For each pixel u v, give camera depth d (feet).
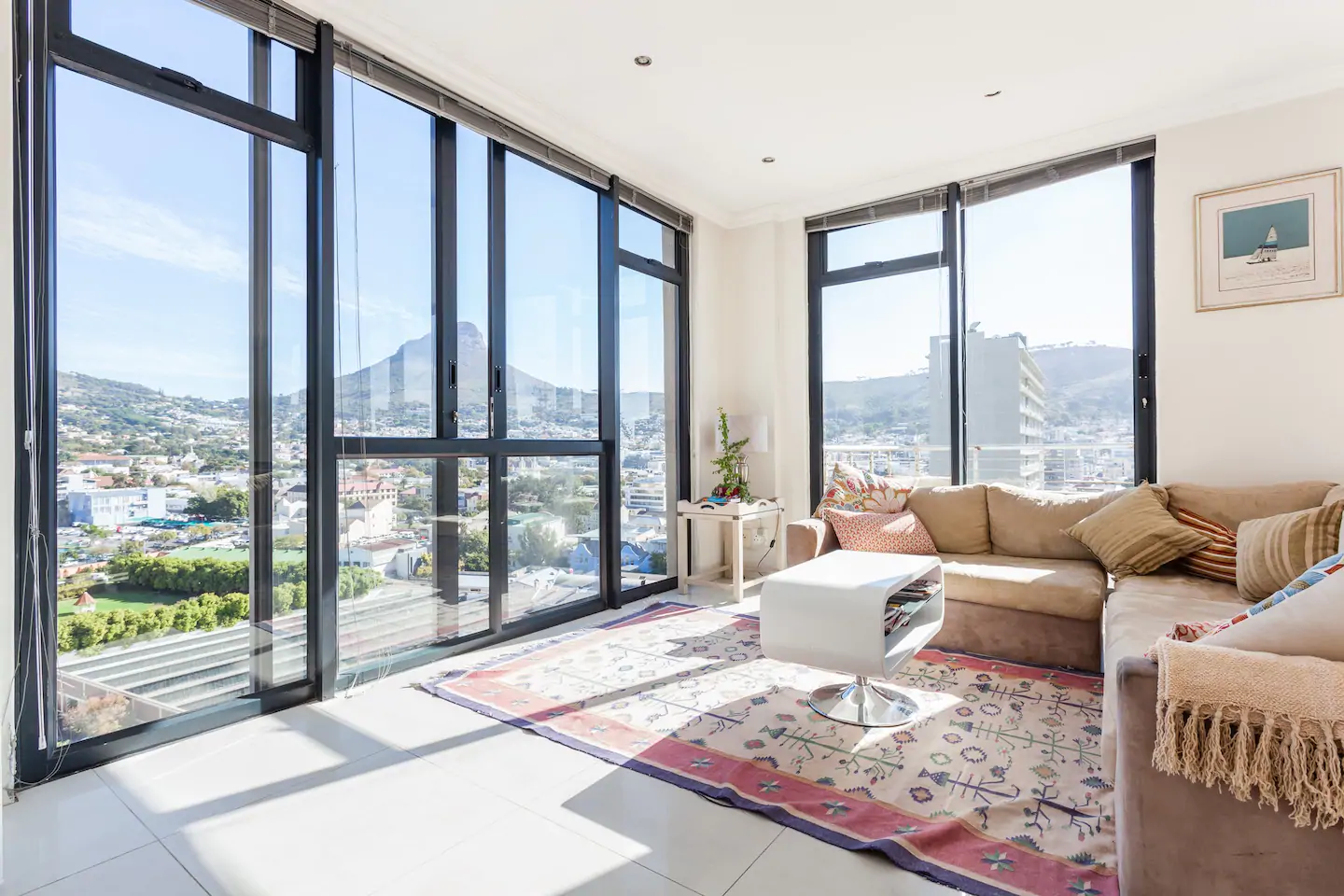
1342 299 10.08
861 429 15.11
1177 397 11.25
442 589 10.30
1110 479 12.31
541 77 10.28
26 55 6.29
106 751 6.79
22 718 6.30
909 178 13.97
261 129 8.10
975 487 12.45
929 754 6.81
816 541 11.85
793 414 15.66
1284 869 3.94
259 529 8.15
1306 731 3.88
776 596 7.57
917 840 5.24
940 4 8.55
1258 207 10.66
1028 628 9.71
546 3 8.50
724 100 10.96
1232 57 9.75
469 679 9.19
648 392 14.62
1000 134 12.20
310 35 8.45
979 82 10.43
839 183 14.46
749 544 16.15
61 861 5.19
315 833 5.56
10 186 6.07
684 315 15.64
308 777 6.51
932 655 10.03
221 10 7.59
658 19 8.84
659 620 12.28
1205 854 4.13
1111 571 10.17
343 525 9.05
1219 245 10.94
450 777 6.49
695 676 9.23
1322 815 3.84
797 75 10.21
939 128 11.93
